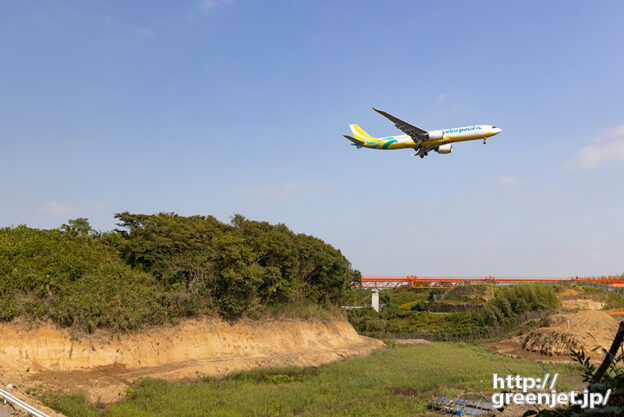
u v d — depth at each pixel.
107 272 41.78
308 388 33.94
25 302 33.53
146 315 39.62
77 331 34.56
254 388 33.62
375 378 38.06
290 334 52.44
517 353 58.38
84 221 49.50
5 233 39.75
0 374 28.09
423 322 90.12
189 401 28.53
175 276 46.47
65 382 29.77
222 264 47.97
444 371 41.88
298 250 61.97
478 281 112.94
